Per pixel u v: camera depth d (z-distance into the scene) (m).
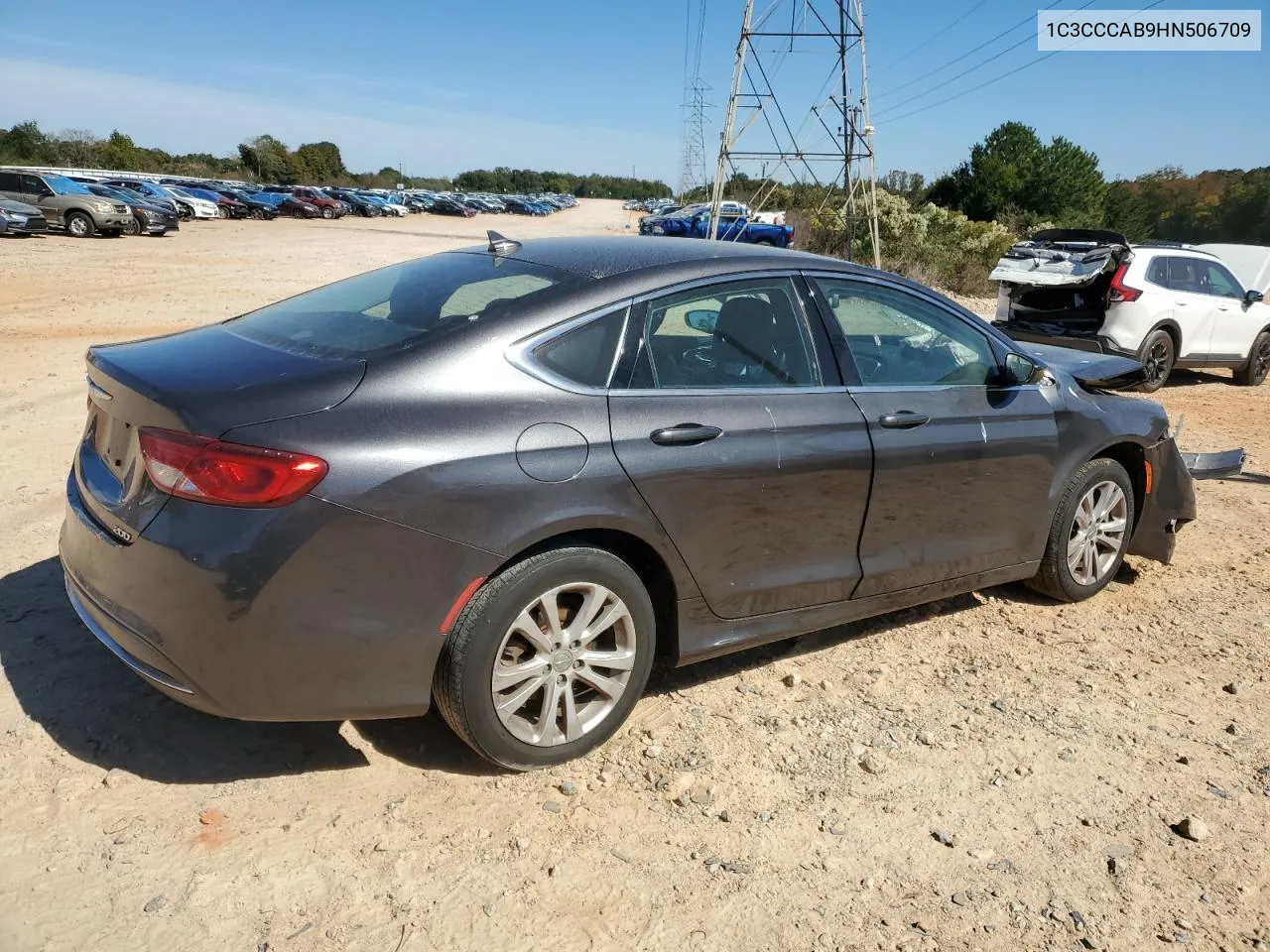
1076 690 3.89
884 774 3.24
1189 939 2.56
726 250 3.72
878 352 3.89
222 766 3.05
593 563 3.06
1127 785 3.25
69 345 10.56
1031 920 2.60
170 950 2.32
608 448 3.05
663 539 3.20
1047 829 3.00
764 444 3.40
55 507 5.16
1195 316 11.63
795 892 2.67
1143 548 5.07
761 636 3.62
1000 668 4.05
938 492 3.95
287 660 2.67
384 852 2.71
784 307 3.64
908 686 3.86
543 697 3.07
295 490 2.60
